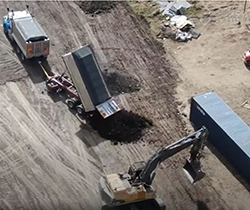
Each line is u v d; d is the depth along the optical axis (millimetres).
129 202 31625
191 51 44656
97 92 37469
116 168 34969
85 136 36969
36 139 36438
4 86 40156
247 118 38625
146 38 45906
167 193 33656
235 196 33750
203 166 35406
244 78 42125
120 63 43125
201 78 42125
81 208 32375
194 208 32969
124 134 37000
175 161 35531
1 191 32906
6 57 42719
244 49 44656
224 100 40094
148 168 31406
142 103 39719
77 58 37094
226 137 35000
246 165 33969
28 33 41250
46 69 42000
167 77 42188
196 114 37531
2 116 37812
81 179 34094
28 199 32594
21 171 34219
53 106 39000
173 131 37781
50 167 34656
